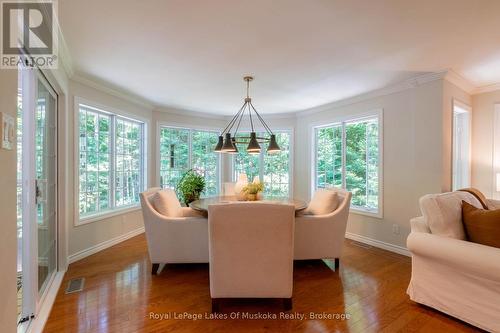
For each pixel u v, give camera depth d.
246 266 1.93
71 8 1.74
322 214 2.85
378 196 3.62
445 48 2.36
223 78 3.15
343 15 1.84
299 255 2.75
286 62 2.67
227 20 1.90
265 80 3.22
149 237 2.66
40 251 2.13
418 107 3.17
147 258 3.14
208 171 5.50
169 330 1.79
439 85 2.98
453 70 2.88
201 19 1.89
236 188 3.48
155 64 2.73
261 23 1.95
